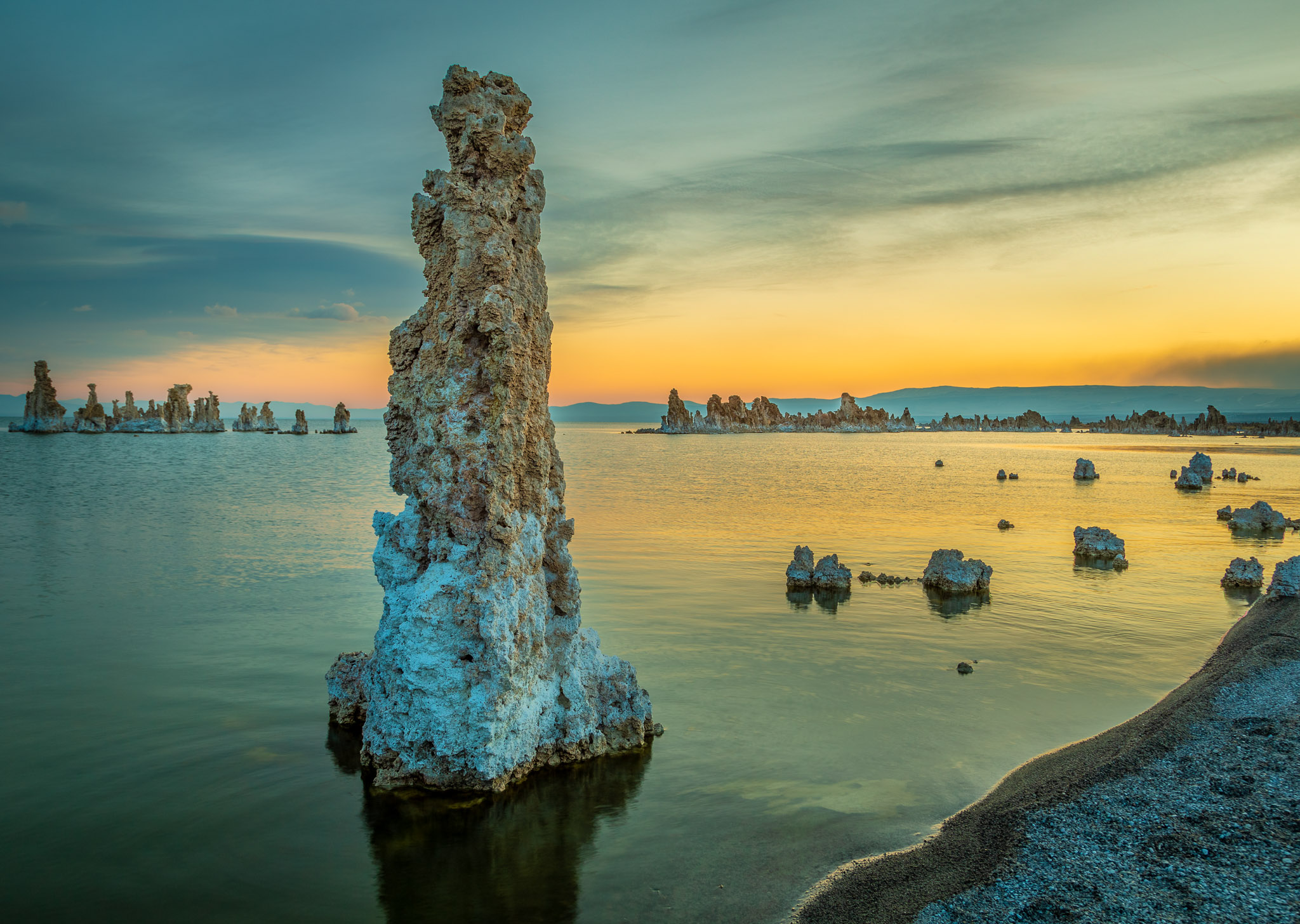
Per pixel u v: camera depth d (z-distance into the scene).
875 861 16.14
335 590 38.53
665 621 33.97
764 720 23.62
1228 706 22.44
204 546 50.84
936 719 23.67
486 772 18.70
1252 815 16.39
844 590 39.78
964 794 19.12
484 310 18.61
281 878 15.51
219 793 18.70
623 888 15.34
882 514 70.88
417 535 19.94
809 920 14.18
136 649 29.23
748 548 51.72
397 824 17.55
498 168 19.67
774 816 18.09
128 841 16.62
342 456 153.38
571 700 21.12
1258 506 63.94
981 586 39.94
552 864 16.16
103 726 22.33
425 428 19.73
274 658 28.23
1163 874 14.64
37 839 16.64
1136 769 18.92
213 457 148.62
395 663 19.27
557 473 21.81
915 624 33.81
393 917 14.37
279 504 74.31
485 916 14.46
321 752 20.92
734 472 126.94
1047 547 53.31
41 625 32.19
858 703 24.95
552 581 21.44
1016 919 13.65
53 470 113.69
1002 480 111.00
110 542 52.47
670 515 69.12
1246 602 37.94
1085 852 15.59
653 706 24.70
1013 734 22.61
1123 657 29.50
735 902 14.83
